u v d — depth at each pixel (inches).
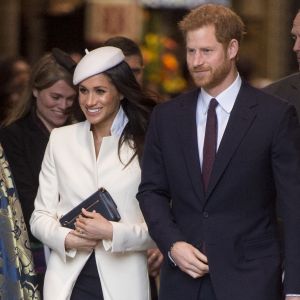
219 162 574.6
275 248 581.3
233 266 573.9
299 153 578.6
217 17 570.3
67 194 625.9
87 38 1190.9
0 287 617.0
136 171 624.1
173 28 1254.3
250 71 1020.5
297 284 567.8
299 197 572.1
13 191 629.3
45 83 673.6
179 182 583.5
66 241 613.9
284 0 1375.5
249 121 576.4
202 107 586.2
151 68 1093.1
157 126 596.4
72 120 669.3
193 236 579.8
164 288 591.5
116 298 617.6
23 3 1264.8
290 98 655.1
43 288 635.5
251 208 577.9
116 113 632.4
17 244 625.9
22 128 680.4
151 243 622.2
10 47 1259.2
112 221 613.3
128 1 1175.0
